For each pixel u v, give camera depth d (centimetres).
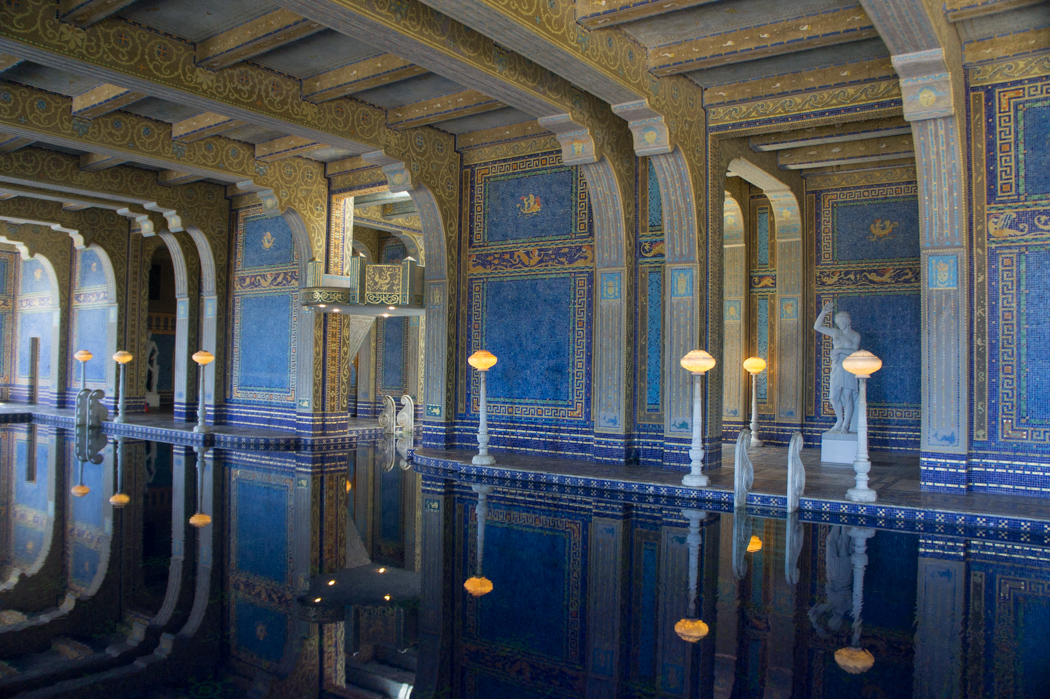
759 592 438
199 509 693
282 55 777
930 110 660
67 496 749
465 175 1072
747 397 1199
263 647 362
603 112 869
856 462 684
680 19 686
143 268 1653
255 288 1347
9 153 1113
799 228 1113
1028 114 685
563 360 982
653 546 553
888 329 1065
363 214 1407
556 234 991
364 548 559
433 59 650
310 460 1041
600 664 337
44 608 417
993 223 702
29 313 1883
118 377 1609
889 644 354
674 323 866
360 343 1317
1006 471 702
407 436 1361
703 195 853
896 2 547
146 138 997
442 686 316
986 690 301
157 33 717
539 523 637
